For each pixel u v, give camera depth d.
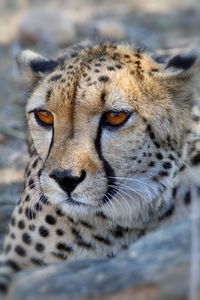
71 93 7.51
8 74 21.89
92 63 7.91
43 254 8.74
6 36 28.12
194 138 8.58
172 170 8.15
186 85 8.16
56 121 7.66
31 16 27.64
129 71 7.91
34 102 7.99
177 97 8.17
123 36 27.06
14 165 14.73
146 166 7.92
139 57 8.40
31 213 8.80
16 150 15.55
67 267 5.54
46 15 27.41
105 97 7.49
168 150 8.04
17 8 33.34
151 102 7.82
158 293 4.53
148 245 5.38
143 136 7.76
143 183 8.00
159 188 8.15
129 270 4.99
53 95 7.62
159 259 5.03
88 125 7.52
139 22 31.38
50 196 7.78
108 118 7.57
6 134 16.47
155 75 8.01
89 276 5.11
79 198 7.61
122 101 7.53
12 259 8.95
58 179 7.48
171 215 8.49
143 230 8.52
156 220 8.46
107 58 8.12
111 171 7.73
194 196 6.02
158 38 27.02
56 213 8.47
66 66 8.09
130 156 7.75
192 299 4.34
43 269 5.59
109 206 7.98
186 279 4.53
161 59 8.98
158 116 7.85
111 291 4.76
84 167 7.44
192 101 8.31
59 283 5.10
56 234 8.60
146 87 7.86
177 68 8.17
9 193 13.00
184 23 30.50
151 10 34.22
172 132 8.02
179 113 8.16
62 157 7.44
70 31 27.27
